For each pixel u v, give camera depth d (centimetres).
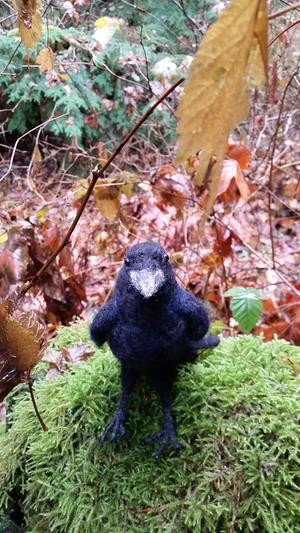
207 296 65
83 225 70
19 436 38
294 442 31
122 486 32
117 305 31
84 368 39
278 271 69
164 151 97
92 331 32
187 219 66
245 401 34
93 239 71
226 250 62
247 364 37
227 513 30
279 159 83
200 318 31
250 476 31
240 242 67
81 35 69
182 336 31
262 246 84
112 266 76
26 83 98
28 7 22
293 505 30
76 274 64
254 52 9
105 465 34
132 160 88
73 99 97
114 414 35
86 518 32
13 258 49
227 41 9
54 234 54
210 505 30
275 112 86
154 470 32
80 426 35
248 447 32
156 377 33
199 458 32
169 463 32
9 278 48
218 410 33
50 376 41
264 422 32
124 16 90
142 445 34
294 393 34
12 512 39
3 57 89
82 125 105
